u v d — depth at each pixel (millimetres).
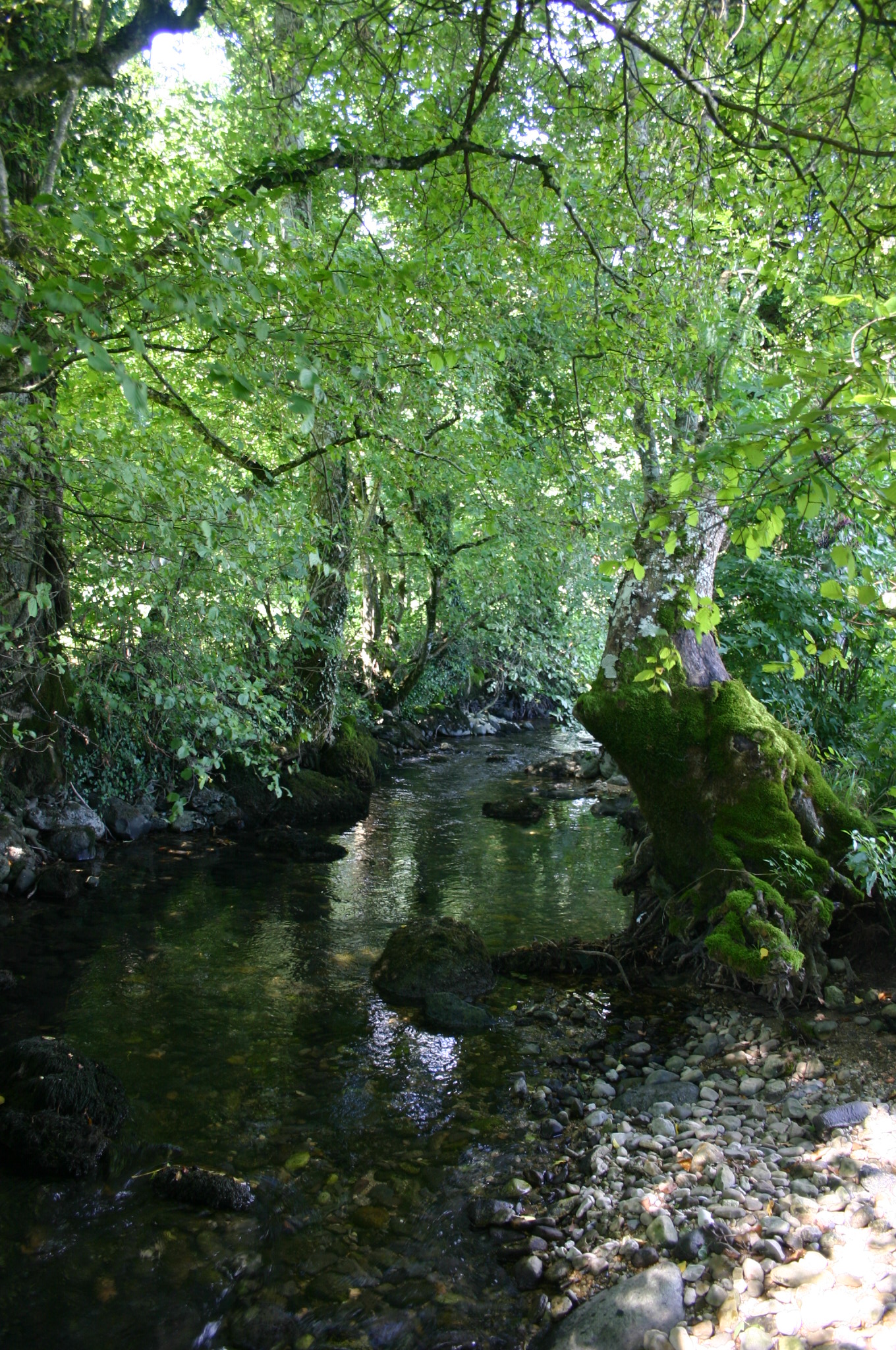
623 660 6676
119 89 9312
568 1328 3191
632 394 7145
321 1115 4805
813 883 5836
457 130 6422
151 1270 3613
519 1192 4094
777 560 7938
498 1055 5539
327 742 13930
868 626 4953
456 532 16766
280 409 7844
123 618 7191
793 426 2848
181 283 4180
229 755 11727
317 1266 3641
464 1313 3373
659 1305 3186
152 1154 4402
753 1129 4430
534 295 8961
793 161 4172
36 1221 3889
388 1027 5922
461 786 15281
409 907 8547
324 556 12516
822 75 4348
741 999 6117
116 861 9711
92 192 4734
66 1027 5758
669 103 5938
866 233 4660
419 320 7297
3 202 6027
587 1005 6320
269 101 8984
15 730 8391
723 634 8320
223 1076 5199
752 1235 3566
